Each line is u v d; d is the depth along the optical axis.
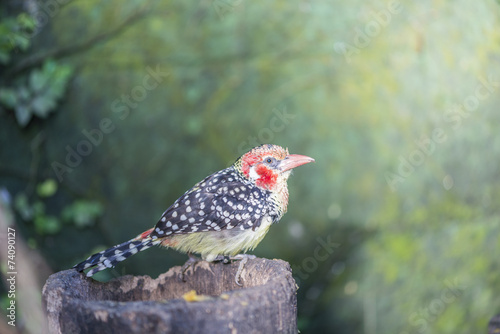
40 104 11.54
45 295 5.07
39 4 11.88
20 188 11.95
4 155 12.08
